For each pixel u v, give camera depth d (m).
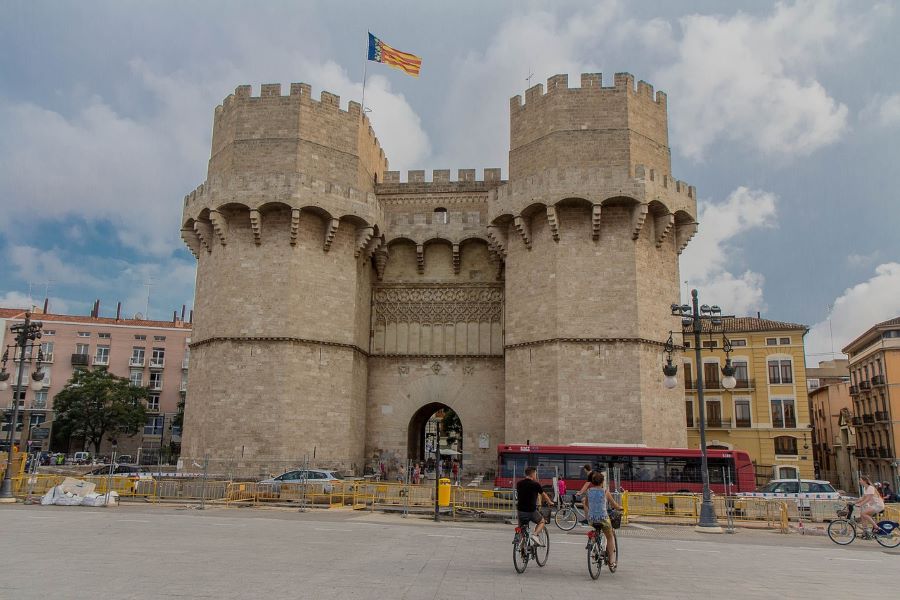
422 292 48.09
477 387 46.34
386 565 15.49
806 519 31.95
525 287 42.12
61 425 75.06
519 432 40.81
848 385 76.38
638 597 12.65
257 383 39.69
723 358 60.25
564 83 42.44
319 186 41.38
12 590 11.55
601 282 40.00
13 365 83.81
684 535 25.48
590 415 38.56
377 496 33.09
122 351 88.00
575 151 41.47
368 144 47.97
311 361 40.91
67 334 86.44
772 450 57.59
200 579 12.96
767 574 16.19
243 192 40.59
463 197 48.97
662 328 40.84
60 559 15.09
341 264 43.12
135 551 16.59
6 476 32.34
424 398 46.69
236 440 39.09
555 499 29.42
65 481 31.91
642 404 38.34
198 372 41.69
